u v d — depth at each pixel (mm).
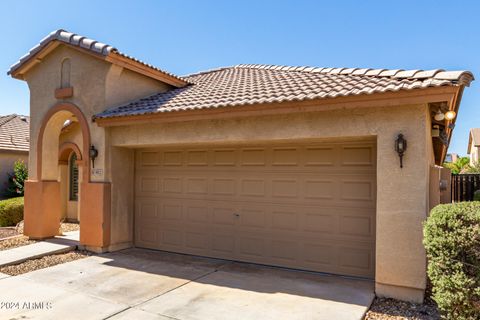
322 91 7020
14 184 19797
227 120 8008
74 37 10117
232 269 8023
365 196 7258
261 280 7184
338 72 9023
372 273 7141
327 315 5406
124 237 10141
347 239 7410
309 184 7867
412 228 5945
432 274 4859
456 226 4562
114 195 9836
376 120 6336
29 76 11555
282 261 8125
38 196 10906
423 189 5898
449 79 5824
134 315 5465
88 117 10016
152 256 9266
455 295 4551
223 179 8992
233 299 6121
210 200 9156
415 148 5988
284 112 6938
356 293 6348
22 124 24516
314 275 7512
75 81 10375
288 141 7723
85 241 9805
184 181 9602
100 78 9836
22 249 9500
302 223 7918
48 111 10898
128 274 7641
